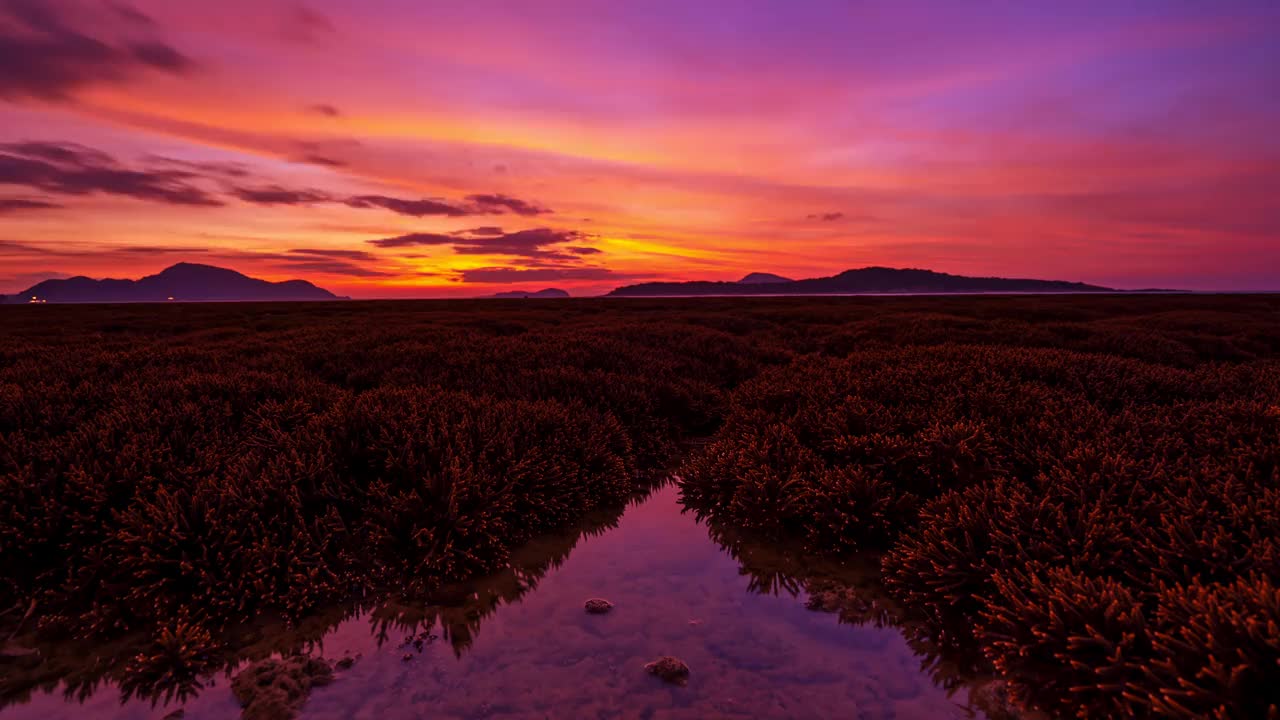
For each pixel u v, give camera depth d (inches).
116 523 183.8
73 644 149.1
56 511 179.5
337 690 132.3
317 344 621.9
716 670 139.3
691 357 597.9
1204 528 155.5
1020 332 755.4
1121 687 113.0
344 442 246.5
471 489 210.1
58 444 221.8
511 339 635.5
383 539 190.7
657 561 201.8
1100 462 204.7
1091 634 124.4
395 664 142.3
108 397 305.7
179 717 124.5
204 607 158.2
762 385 399.5
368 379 446.0
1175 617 121.9
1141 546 156.9
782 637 153.5
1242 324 904.9
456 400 319.9
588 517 245.6
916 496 215.6
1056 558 157.0
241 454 240.7
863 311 1408.7
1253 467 191.3
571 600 174.2
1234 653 107.7
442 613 166.9
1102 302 1772.9
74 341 731.4
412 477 221.8
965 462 232.1
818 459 254.5
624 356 532.1
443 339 681.6
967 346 493.0
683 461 333.4
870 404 306.0
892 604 171.0
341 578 179.0
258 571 167.6
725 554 207.5
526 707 126.4
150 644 149.1
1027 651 131.4
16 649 145.7
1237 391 342.0
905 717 122.7
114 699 130.8
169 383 326.3
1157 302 1763.0
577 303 2301.9
